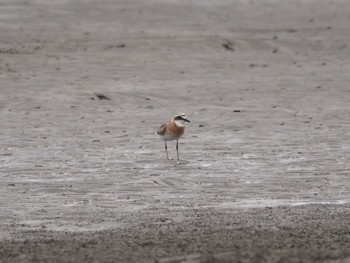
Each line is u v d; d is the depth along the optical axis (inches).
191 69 1159.0
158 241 402.9
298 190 550.9
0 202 519.2
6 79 1032.8
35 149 709.9
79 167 635.5
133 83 1040.8
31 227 453.1
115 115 865.5
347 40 1467.8
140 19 1694.1
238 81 1076.5
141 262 366.9
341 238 405.1
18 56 1190.3
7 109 885.2
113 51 1268.5
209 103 935.7
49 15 1684.3
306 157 665.6
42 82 1023.6
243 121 834.8
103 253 383.9
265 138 750.5
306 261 364.2
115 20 1668.3
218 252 378.6
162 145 723.4
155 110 896.9
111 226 452.1
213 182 578.6
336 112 878.4
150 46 1321.4
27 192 549.6
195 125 818.2
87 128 803.4
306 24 1695.4
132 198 531.2
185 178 592.4
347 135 759.1
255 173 608.1
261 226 434.9
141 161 657.0
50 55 1214.3
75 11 1759.4
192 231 425.1
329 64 1232.2
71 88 993.5
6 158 672.4
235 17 1798.7
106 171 619.2
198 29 1555.1
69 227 452.4
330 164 637.9
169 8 1878.7
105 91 979.3
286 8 2011.6
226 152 690.2
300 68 1189.7
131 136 765.9
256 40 1414.9
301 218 454.9
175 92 992.2
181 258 370.3
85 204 513.3
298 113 875.4
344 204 501.0
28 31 1466.5
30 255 384.2
